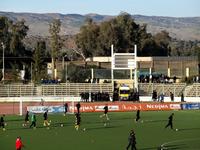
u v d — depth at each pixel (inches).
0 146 2485.2
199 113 4178.2
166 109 4466.0
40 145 2513.5
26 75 7721.5
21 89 5871.1
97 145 2513.5
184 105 4498.0
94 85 5944.9
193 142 2605.8
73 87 5944.9
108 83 5999.0
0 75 6973.4
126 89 5147.6
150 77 6294.3
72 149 2388.0
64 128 3208.7
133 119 3725.4
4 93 5812.0
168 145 2506.2
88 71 7130.9
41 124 3400.6
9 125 3358.8
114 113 4170.8
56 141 2657.5
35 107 4092.0
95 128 3216.0
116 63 5511.8
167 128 3216.0
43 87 5915.4
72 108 4158.5
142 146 2471.7
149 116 3927.2
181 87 5856.3
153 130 3110.2
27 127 3250.5
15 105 4761.3
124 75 6820.9
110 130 3117.6
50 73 7406.5
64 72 7372.1
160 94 5378.9
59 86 5935.0
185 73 7839.6
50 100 5182.1
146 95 5733.3
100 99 5103.3
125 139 2723.9
